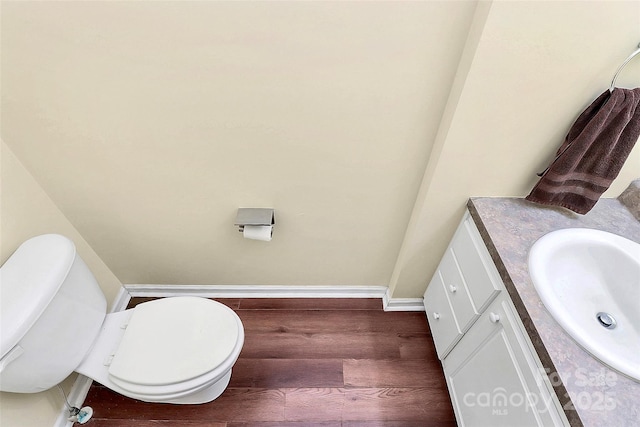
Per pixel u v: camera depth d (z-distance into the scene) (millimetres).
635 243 1046
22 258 1062
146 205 1352
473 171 1153
